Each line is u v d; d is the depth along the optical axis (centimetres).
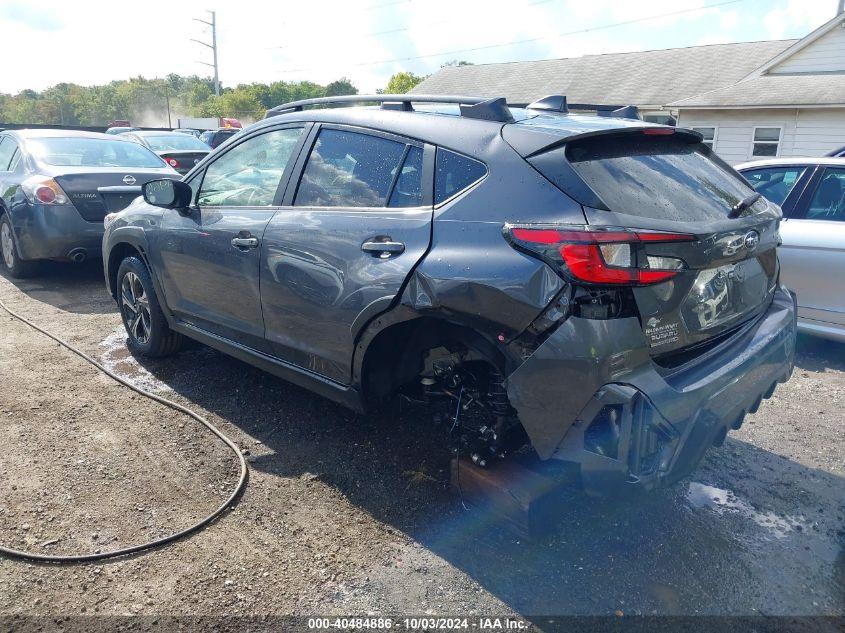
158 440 366
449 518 301
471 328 263
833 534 297
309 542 283
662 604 251
